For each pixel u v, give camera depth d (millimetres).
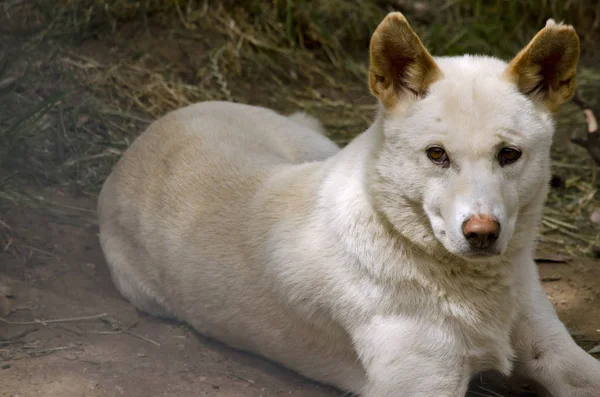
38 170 8602
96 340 6418
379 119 5512
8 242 7469
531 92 5348
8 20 9961
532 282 5914
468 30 12781
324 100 11234
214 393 5805
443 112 5160
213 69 11078
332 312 5773
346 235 5586
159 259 6719
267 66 11531
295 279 5848
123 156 7391
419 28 12789
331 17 12516
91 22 10781
